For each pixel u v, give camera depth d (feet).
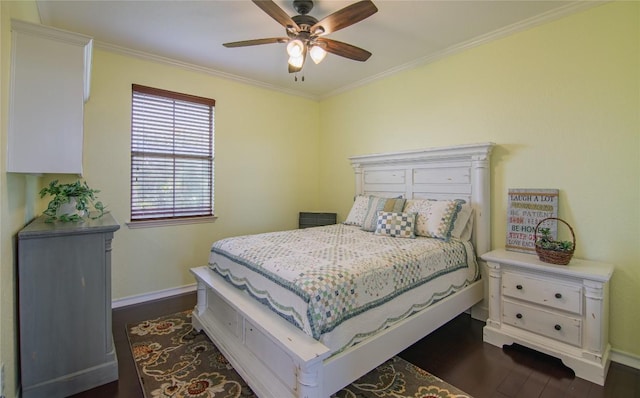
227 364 6.78
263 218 13.46
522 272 7.30
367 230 10.43
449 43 9.53
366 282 5.78
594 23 7.27
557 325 6.77
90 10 7.66
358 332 5.48
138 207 10.46
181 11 7.73
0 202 4.40
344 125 14.05
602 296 6.25
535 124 8.27
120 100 9.95
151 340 7.84
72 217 6.81
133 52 9.99
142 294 10.50
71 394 5.75
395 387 6.03
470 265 8.75
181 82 11.13
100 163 9.65
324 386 4.85
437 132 10.50
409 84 11.35
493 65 9.05
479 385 6.11
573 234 7.24
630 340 6.87
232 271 7.41
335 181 14.57
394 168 11.52
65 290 5.74
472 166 9.23
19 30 5.15
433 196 10.32
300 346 4.71
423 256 7.25
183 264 11.35
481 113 9.36
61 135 5.46
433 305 7.25
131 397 5.74
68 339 5.78
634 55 6.78
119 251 10.04
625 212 6.95
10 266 4.99
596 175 7.32
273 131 13.73
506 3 7.41
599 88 7.23
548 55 8.00
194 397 5.71
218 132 12.08
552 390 5.98
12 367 5.01
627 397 5.76
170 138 11.05
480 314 9.10
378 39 9.27
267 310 5.93
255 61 10.88
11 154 5.03
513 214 8.59
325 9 7.54
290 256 6.82
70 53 5.55
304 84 13.34
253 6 7.53
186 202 11.49
